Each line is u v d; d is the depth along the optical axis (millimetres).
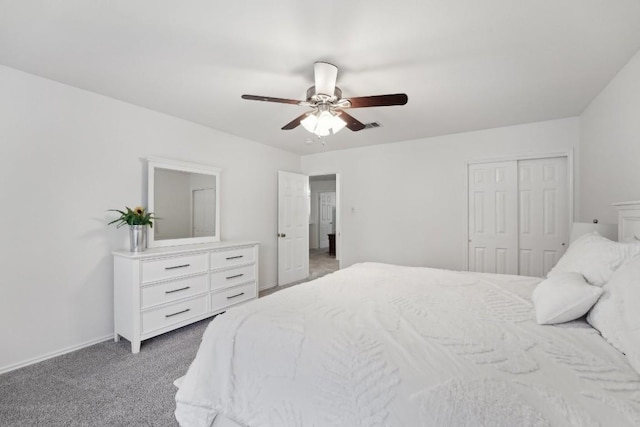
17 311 2127
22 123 2145
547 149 3242
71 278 2393
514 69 2082
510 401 796
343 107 2113
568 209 3150
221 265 3127
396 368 977
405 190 4137
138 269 2395
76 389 1862
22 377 1998
